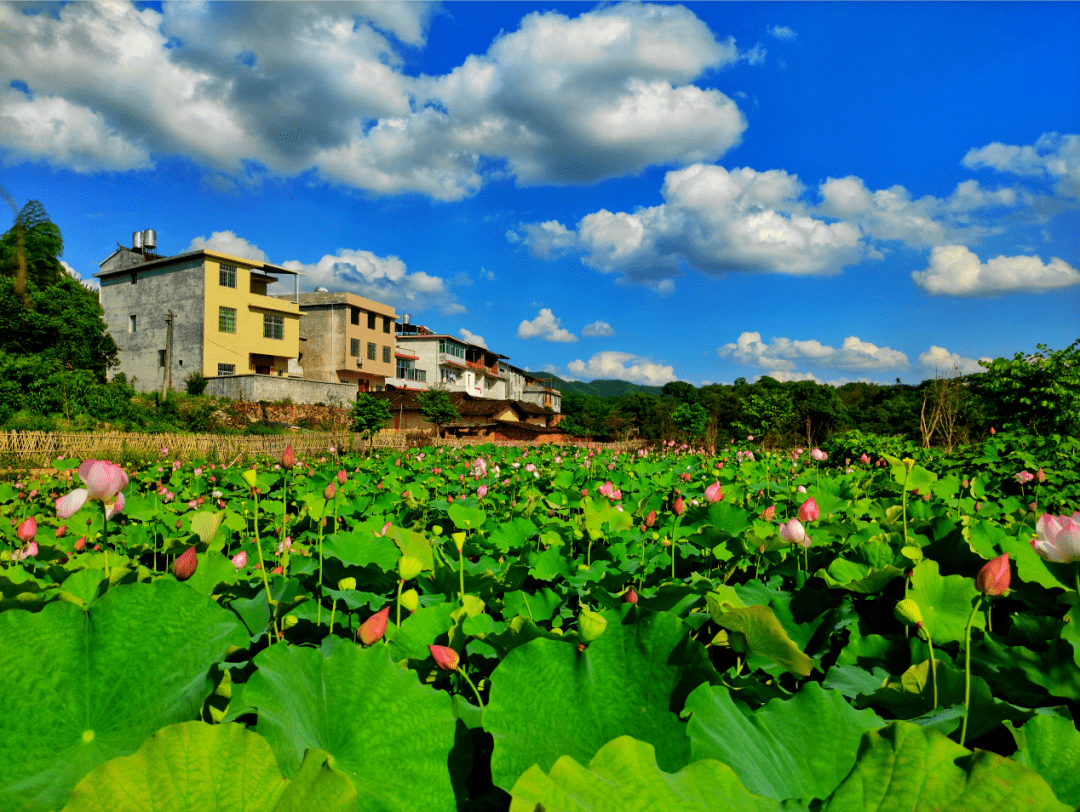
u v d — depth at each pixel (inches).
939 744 32.7
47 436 585.6
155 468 333.4
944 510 141.5
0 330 967.0
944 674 53.7
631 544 138.8
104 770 32.7
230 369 1213.7
